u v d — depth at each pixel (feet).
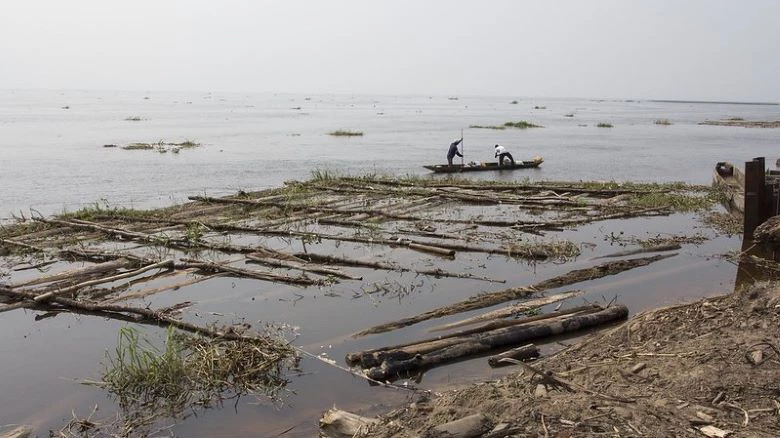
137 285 31.48
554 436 13.57
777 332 18.20
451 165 78.59
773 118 275.18
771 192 38.83
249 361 21.25
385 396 19.04
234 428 17.53
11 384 21.03
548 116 279.90
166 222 44.96
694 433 13.73
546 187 60.90
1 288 29.78
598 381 17.15
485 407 15.30
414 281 31.60
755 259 34.86
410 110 343.67
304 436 16.84
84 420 18.19
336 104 456.86
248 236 42.68
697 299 27.78
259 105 403.75
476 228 43.70
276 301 28.84
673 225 45.39
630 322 21.43
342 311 27.35
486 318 25.35
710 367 16.83
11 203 58.34
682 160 95.71
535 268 33.83
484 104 540.52
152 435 17.35
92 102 422.41
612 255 36.35
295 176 77.61
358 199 56.24
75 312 28.12
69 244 39.91
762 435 13.57
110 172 79.46
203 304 28.58
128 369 20.22
